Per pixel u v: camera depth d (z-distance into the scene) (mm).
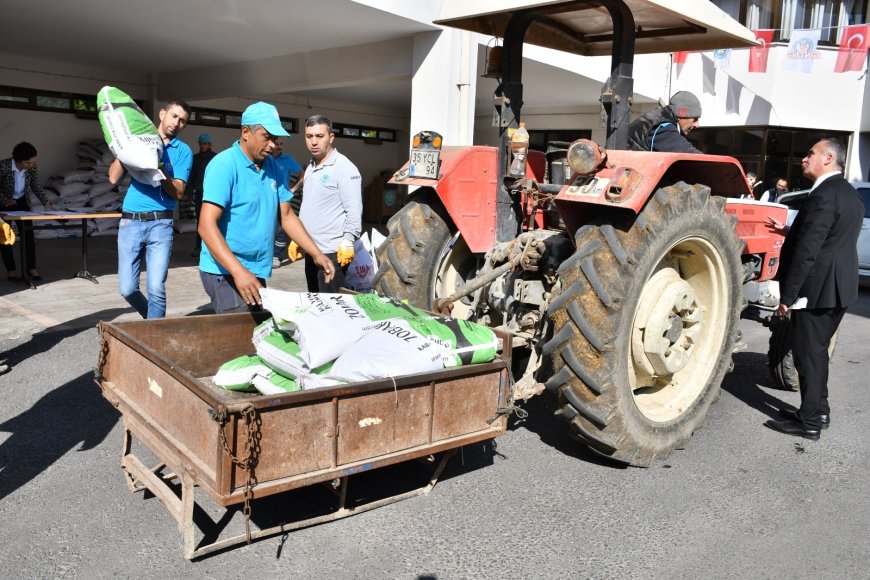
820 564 2604
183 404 2361
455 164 3766
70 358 4699
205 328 3178
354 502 2910
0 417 3684
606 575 2457
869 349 6105
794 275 3725
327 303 2799
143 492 2922
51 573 2326
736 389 4809
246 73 10617
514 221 3770
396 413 2527
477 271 3869
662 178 3604
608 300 2973
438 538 2650
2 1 7141
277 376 2658
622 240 3057
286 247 7809
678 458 3541
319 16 7254
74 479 3021
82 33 8719
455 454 3426
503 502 2965
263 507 2838
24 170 7266
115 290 6863
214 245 3135
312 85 9672
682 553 2629
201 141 9375
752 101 13523
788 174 14289
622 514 2906
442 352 2691
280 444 2236
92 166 11547
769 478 3350
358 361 2508
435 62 7625
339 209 4766
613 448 3145
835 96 13906
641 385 3602
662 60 11727
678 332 3375
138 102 12445
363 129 16438
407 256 3963
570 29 4223
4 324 5434
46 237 10617
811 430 3918
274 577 2354
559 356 3121
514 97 3695
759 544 2725
